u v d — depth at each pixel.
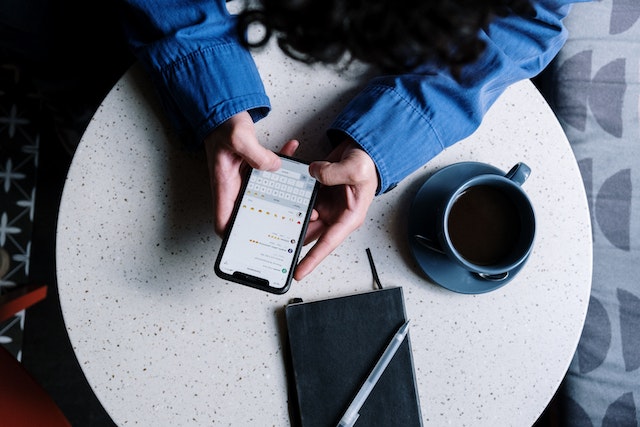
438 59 0.53
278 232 0.70
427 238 0.75
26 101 1.37
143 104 0.75
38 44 1.00
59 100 1.19
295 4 0.44
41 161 1.37
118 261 0.73
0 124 1.36
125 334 0.72
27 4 0.92
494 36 0.75
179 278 0.74
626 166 1.09
